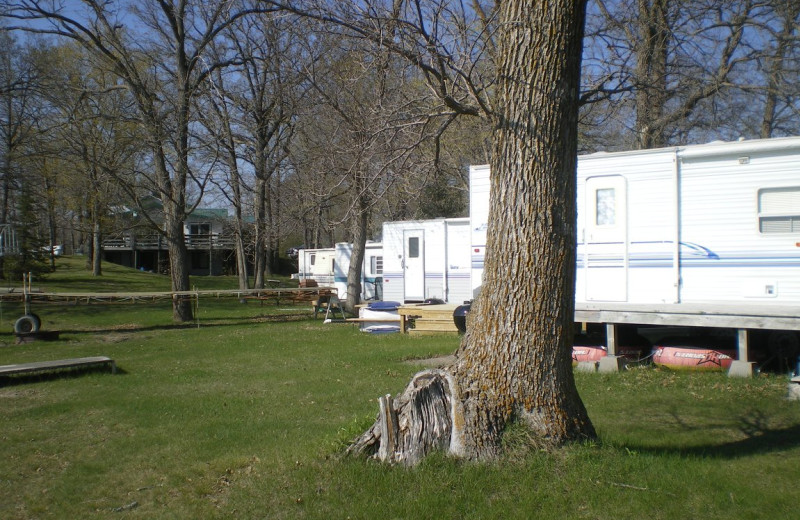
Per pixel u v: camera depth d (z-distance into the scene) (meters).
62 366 9.64
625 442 5.46
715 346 9.24
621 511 4.07
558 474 4.46
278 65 13.91
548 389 4.74
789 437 5.75
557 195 4.75
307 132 14.45
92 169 20.84
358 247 20.00
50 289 27.97
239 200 22.41
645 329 11.20
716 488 4.39
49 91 19.69
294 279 38.59
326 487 4.63
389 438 4.89
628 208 10.21
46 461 5.77
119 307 23.38
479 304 4.96
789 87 15.09
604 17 11.16
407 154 7.34
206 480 5.10
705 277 9.70
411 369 9.67
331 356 11.27
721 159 9.55
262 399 8.01
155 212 27.89
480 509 4.16
